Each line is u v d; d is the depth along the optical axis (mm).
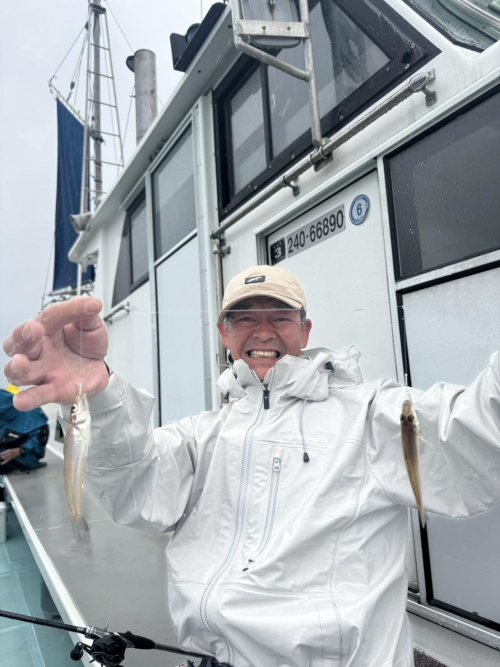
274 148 3039
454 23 2068
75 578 2734
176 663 1969
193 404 3732
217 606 1338
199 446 1708
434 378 1949
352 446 1472
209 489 1595
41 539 3385
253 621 1297
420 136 2016
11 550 4191
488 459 1306
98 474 1478
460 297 1853
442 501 1380
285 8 2375
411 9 2102
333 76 2557
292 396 1641
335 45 2541
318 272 2658
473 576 1777
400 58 2135
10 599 3258
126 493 1509
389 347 2199
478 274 1791
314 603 1312
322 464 1482
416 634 1871
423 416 1434
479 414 1291
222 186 3564
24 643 2697
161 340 4363
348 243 2449
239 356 1819
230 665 1370
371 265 2311
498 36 2061
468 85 1825
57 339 1271
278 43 2357
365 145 2305
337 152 2469
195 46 3363
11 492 4938
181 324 3969
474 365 1801
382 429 1498
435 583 1912
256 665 1303
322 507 1408
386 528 1449
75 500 1250
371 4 2303
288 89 2904
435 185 1959
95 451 1418
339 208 2508
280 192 2920
